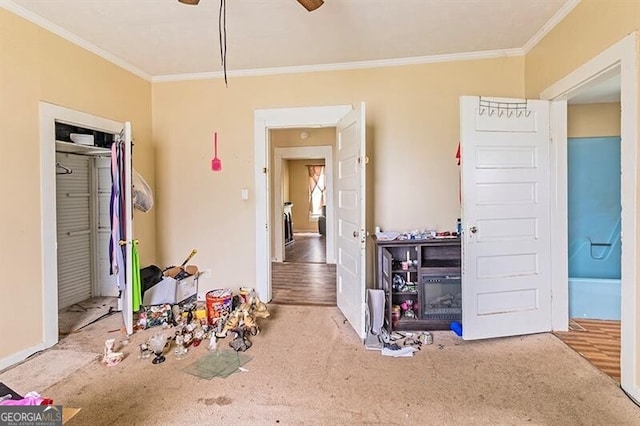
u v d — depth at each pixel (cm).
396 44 343
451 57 371
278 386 236
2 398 133
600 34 241
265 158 417
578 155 420
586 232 420
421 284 335
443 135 377
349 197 341
